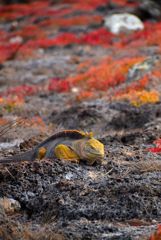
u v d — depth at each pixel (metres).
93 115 23.69
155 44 40.53
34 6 75.00
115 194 12.49
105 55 41.06
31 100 29.38
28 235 11.01
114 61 35.75
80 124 23.27
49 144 14.45
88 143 14.09
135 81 28.97
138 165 14.06
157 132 18.31
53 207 12.27
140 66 30.48
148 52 37.78
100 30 48.78
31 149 15.60
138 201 12.12
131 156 15.04
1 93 31.69
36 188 13.09
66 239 10.89
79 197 12.49
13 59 44.06
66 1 73.38
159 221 11.66
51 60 41.78
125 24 48.94
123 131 20.95
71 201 12.38
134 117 22.38
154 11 53.69
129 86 28.12
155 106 23.41
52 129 22.16
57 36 53.06
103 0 69.50
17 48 46.69
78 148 14.12
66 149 14.12
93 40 46.47
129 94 26.16
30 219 12.13
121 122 22.31
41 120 23.03
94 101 27.14
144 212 11.91
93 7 67.06
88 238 10.87
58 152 14.09
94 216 11.88
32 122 21.69
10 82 35.62
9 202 12.45
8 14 71.12
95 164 14.13
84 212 11.95
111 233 11.05
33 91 31.44
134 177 13.35
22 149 16.80
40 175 13.48
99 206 12.12
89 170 13.84
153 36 41.84
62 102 28.78
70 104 27.94
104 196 12.47
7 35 58.41
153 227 11.22
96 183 13.12
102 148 14.16
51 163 13.79
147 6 54.03
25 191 13.01
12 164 13.83
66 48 46.09
